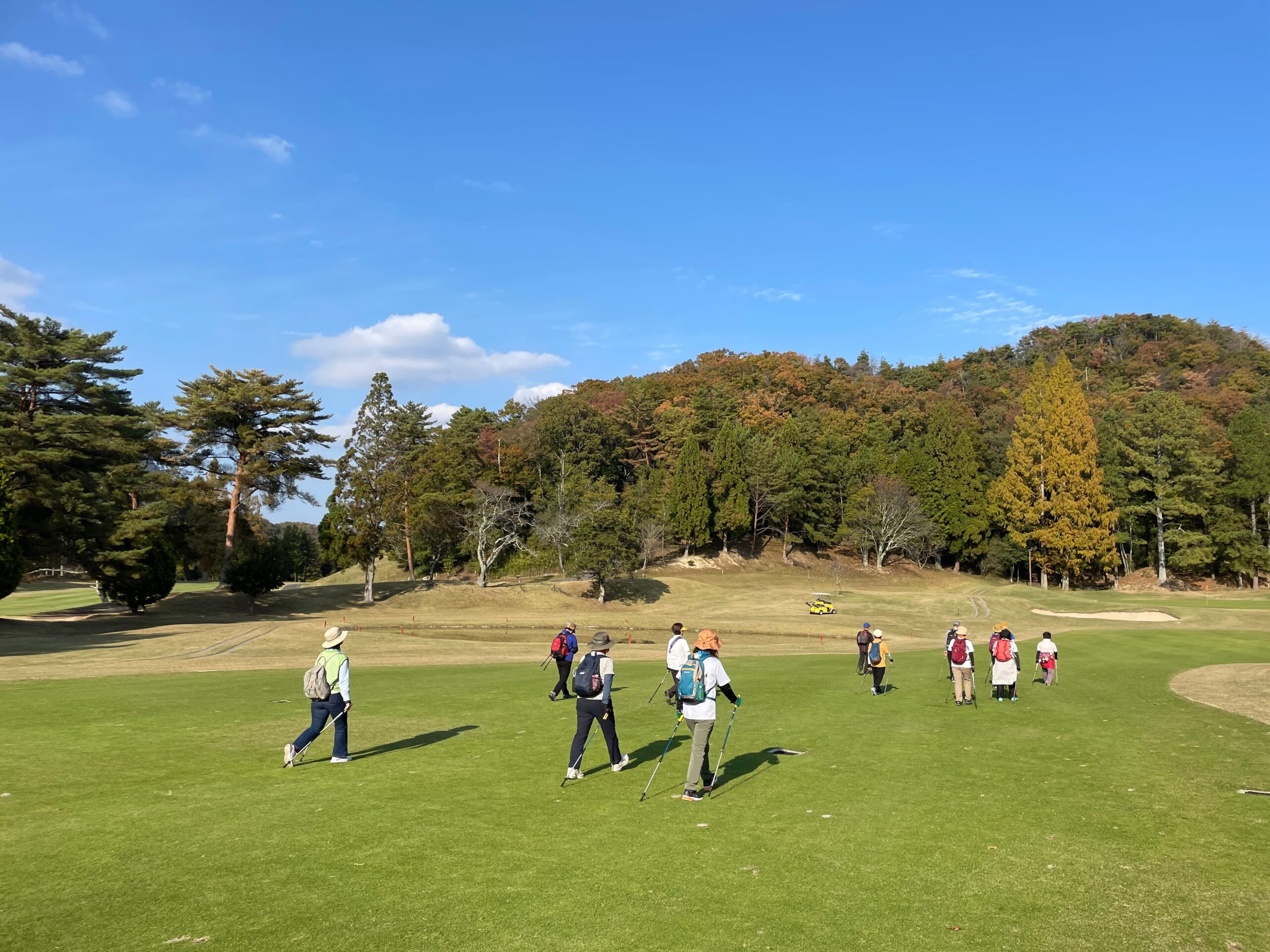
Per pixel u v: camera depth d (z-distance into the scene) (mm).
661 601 65875
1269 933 5535
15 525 38531
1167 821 8281
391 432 61906
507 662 28328
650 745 12016
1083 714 15984
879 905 5902
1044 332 163500
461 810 8250
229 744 11578
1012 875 6609
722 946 5191
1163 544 72562
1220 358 128875
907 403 115938
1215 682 21750
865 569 85938
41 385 43312
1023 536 72688
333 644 10500
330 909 5703
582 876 6383
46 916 5574
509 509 71562
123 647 32344
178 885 6152
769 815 8234
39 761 10398
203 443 59156
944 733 13461
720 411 106000
